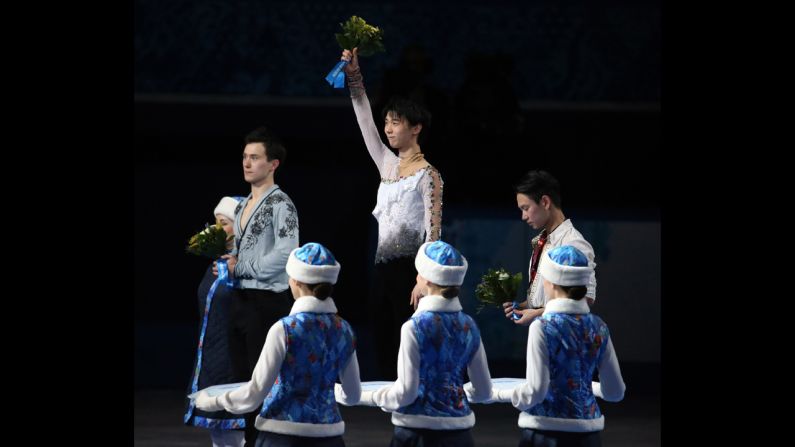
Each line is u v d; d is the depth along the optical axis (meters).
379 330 21.44
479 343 17.34
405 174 21.12
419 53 38.03
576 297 17.39
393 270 21.03
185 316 36.47
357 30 21.66
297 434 16.52
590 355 17.28
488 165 36.91
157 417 25.33
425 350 16.84
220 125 46.84
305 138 45.16
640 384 29.20
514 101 37.69
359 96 21.83
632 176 42.66
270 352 16.58
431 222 20.80
